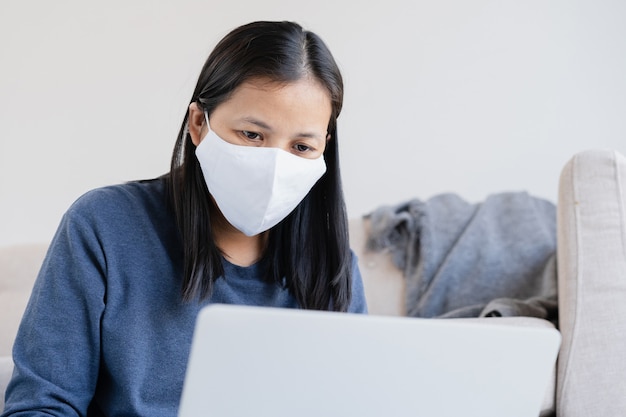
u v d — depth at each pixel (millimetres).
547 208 2357
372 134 2623
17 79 2467
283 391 898
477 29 2656
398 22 2639
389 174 2625
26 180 2471
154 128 2545
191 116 1335
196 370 874
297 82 1251
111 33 2521
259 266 1438
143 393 1293
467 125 2643
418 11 2645
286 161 1247
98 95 2514
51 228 2480
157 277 1332
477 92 2648
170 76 2553
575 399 1756
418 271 2215
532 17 2662
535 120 2648
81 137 2504
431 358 920
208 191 1373
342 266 1462
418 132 2635
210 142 1271
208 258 1344
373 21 2631
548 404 1772
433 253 2219
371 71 2627
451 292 2174
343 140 2609
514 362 949
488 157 2641
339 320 877
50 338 1248
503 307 1996
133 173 2533
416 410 943
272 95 1240
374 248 2262
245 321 858
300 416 915
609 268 1810
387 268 2254
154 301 1321
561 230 1910
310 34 1313
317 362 892
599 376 1751
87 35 2510
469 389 948
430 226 2250
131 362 1275
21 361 1250
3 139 2457
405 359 912
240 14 2588
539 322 1840
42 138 2480
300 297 1453
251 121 1245
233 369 879
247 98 1245
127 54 2529
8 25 2463
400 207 2328
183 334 1323
